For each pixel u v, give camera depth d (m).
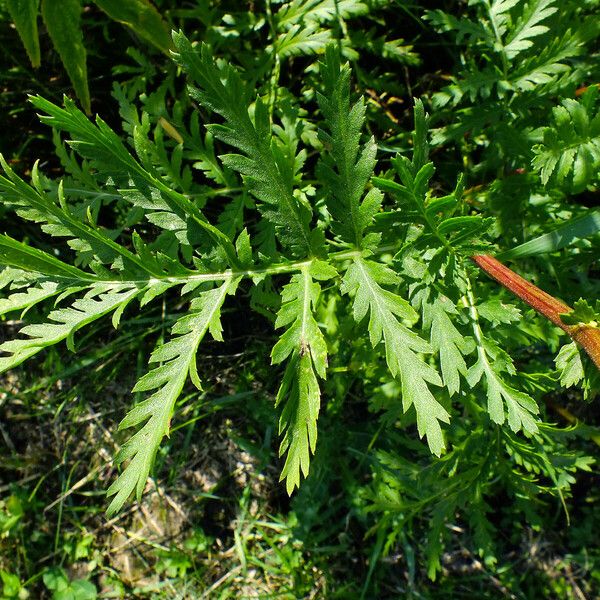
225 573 0.28
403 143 0.24
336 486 0.28
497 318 0.17
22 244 0.14
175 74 0.23
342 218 0.16
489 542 0.22
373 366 0.21
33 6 0.19
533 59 0.19
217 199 0.27
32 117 0.27
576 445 0.27
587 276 0.23
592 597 0.27
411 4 0.24
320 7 0.21
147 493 0.29
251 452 0.28
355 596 0.27
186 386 0.28
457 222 0.15
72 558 0.29
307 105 0.25
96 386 0.28
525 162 0.20
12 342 0.15
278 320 0.16
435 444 0.15
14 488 0.29
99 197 0.20
